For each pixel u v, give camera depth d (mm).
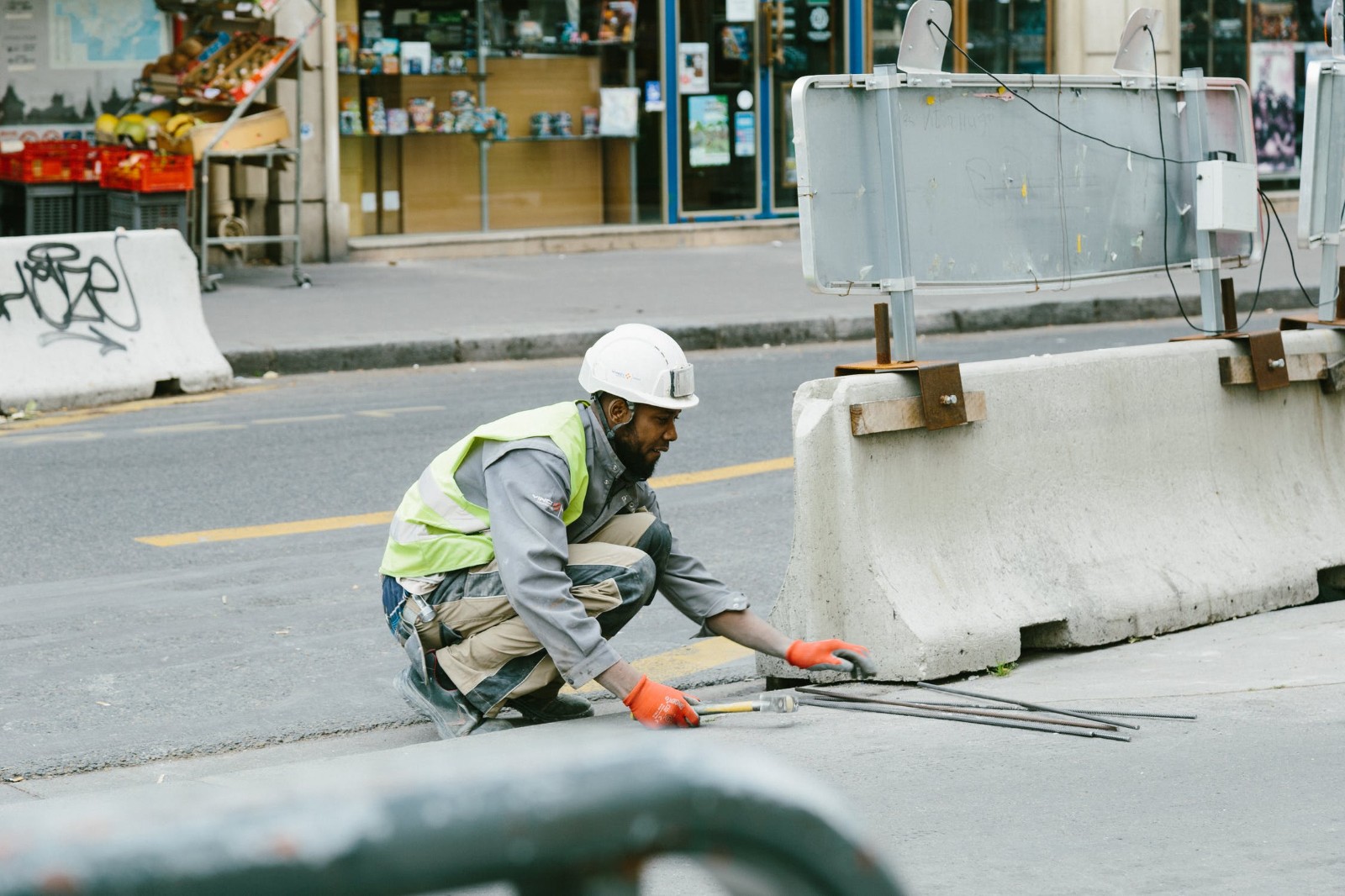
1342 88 9180
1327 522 8875
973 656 7113
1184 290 21422
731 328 18734
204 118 20703
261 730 6742
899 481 7199
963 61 28641
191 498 11086
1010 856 5035
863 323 19484
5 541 9922
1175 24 30250
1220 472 8539
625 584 6320
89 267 15102
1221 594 8141
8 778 6152
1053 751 6094
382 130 24469
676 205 26797
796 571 7051
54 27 21562
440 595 6480
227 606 8641
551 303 20141
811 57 27609
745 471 12070
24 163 19844
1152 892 4734
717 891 4832
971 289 7711
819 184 7086
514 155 25656
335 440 12984
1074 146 8125
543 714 6680
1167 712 6551
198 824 876
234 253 22891
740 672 7637
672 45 26422
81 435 13273
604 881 947
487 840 912
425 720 6914
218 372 15680
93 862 843
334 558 9641
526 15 25359
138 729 6766
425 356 17297
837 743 6223
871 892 958
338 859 878
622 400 6332
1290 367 8812
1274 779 5723
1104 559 7828
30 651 7828
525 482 6180
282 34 22875
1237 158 8922
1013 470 7625
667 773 952
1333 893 4707
